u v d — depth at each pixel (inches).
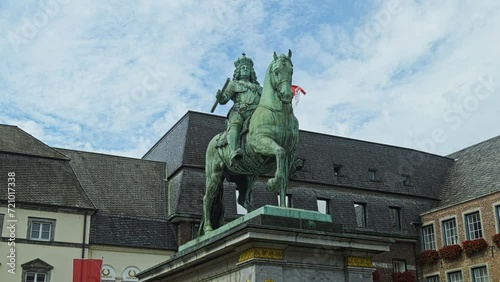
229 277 362.9
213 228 438.3
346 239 355.6
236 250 351.6
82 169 1334.9
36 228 1160.2
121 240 1205.1
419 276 1428.4
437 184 1598.2
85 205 1202.6
